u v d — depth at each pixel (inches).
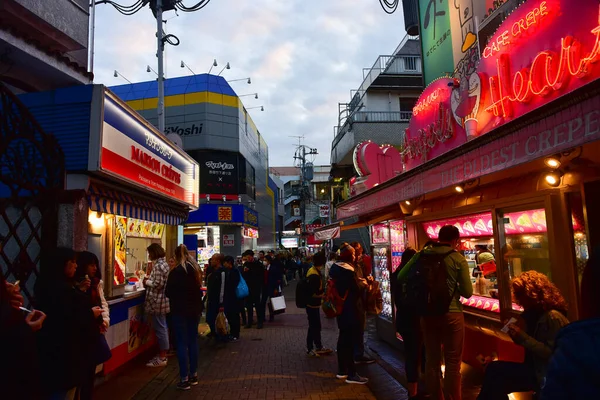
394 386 214.4
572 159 146.6
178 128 948.0
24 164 195.9
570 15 176.2
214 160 951.6
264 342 339.3
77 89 212.1
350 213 362.6
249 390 215.9
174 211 356.8
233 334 351.9
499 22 270.4
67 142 207.8
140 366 270.4
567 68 172.7
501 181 195.0
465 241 234.2
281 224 2215.8
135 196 273.7
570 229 151.7
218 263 351.9
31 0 234.4
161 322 273.1
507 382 135.4
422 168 209.0
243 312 420.2
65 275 142.1
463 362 232.5
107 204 230.7
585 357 49.3
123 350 255.3
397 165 398.9
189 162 380.8
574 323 53.8
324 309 225.5
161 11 493.7
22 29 246.7
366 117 688.4
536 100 192.2
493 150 147.9
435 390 168.2
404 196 236.4
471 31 306.3
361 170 394.6
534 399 128.0
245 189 1039.0
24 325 75.6
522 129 131.7
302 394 207.5
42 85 274.2
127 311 262.5
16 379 70.3
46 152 197.5
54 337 130.7
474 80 239.8
